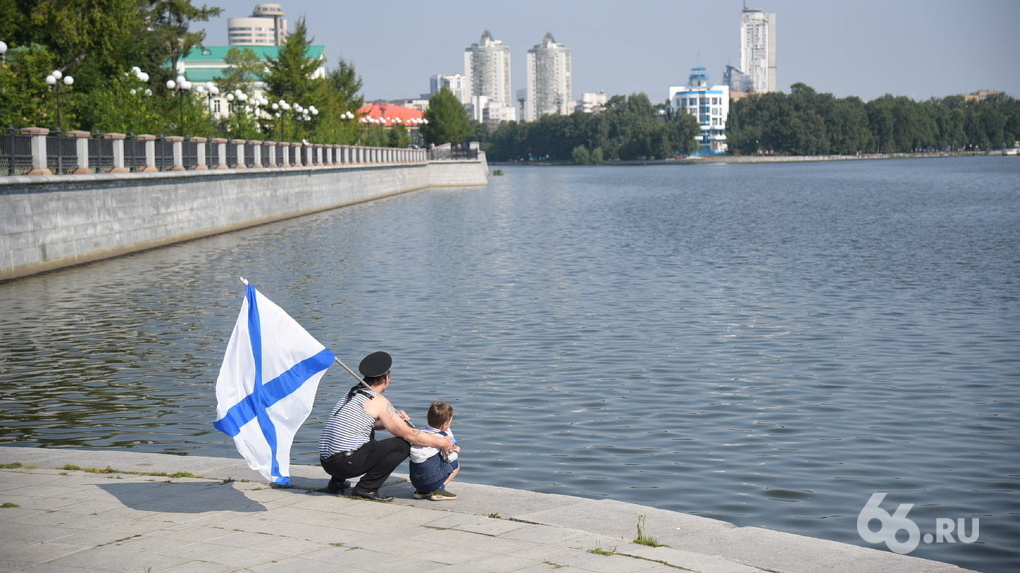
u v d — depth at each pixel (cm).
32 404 1567
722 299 2684
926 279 3081
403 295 2773
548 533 812
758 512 1067
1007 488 1150
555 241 4472
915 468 1230
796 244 4303
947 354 1944
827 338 2116
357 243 4350
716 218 6047
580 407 1550
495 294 2795
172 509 886
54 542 794
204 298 2705
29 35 5212
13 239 3059
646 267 3459
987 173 14275
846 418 1478
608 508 896
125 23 5488
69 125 4953
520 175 17162
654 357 1927
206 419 1481
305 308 2538
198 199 4600
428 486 923
